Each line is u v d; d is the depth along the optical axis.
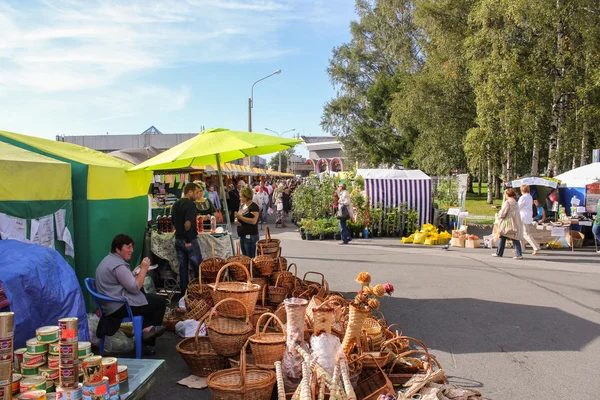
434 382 3.78
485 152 22.08
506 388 4.45
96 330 5.11
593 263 11.38
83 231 6.59
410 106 26.34
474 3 22.80
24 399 2.56
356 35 37.59
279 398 3.09
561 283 9.02
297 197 19.09
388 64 38.09
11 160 5.20
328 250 13.64
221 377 4.02
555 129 20.78
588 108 19.11
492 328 6.30
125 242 5.19
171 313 6.45
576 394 4.33
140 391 3.12
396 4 33.22
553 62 19.47
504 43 19.58
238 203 20.66
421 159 29.55
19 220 5.26
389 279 9.41
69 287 4.27
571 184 15.97
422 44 27.84
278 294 6.28
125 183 7.68
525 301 7.68
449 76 24.73
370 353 4.10
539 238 13.85
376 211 16.97
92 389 2.70
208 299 6.24
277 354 4.22
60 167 6.02
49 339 2.92
